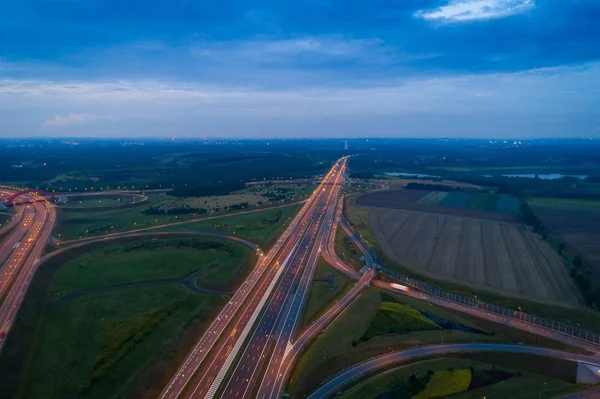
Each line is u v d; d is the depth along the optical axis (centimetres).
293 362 14200
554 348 14638
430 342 14812
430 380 12488
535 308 17838
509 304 18262
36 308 17538
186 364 14050
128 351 14700
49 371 13350
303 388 12550
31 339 15288
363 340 15100
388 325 16212
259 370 13688
